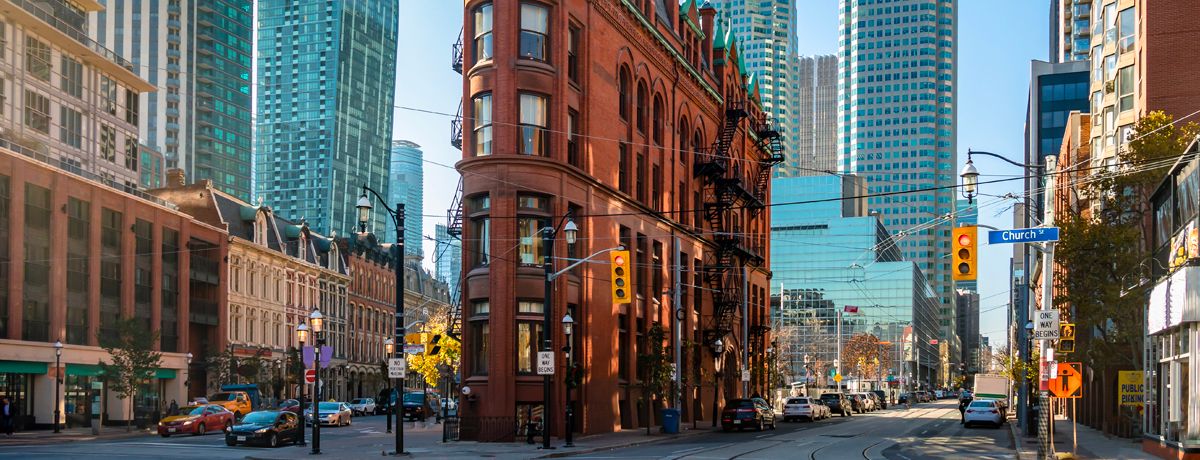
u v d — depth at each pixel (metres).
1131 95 48.91
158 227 68.56
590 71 44.88
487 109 41.56
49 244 58.16
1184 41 45.72
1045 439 29.69
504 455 32.50
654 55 53.16
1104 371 45.31
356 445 38.97
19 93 61.84
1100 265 35.50
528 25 41.94
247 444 37.56
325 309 100.31
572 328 43.19
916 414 85.06
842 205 170.00
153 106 185.38
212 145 194.88
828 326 160.25
